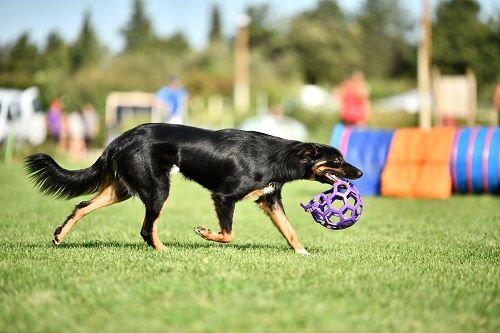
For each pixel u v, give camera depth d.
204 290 5.78
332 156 8.36
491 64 59.91
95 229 10.23
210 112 49.38
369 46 78.94
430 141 16.64
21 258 7.25
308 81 74.69
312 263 7.09
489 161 15.62
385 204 14.67
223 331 4.73
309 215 13.11
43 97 35.31
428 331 4.84
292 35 76.19
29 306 5.33
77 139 30.14
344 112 24.70
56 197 8.45
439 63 60.78
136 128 8.27
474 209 13.59
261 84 58.06
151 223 8.14
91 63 97.56
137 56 71.88
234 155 8.04
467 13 61.25
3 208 12.98
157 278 6.21
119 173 8.18
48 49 66.50
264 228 10.93
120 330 4.75
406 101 49.06
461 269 7.00
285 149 8.16
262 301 5.44
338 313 5.18
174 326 4.85
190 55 73.44
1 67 57.72
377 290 5.91
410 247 8.80
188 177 8.30
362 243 9.25
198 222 11.62
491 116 33.50
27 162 8.38
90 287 5.86
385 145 17.20
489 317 5.22
